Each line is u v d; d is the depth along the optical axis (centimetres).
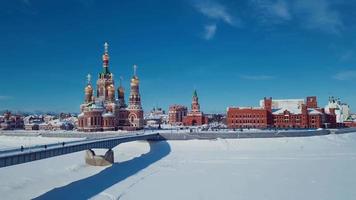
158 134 16662
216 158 12912
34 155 7638
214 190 8006
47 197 7438
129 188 8188
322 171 10238
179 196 7500
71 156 12762
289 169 10575
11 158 6962
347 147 16588
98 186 8381
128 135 14475
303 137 18112
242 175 9675
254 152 14650
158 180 9044
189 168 10788
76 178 9275
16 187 8262
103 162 11262
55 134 19012
